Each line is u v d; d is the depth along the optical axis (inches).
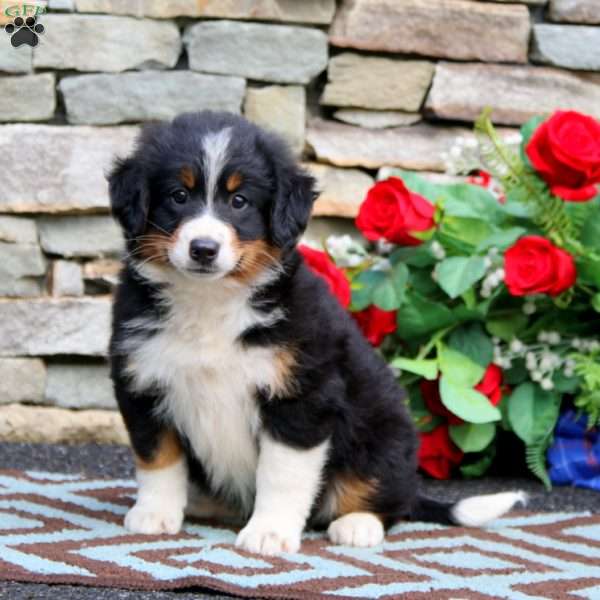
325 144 247.0
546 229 216.1
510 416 215.0
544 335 219.1
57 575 135.4
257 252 159.8
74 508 176.4
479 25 251.6
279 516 157.8
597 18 255.3
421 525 177.9
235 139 162.1
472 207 223.8
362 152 248.2
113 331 165.0
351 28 246.4
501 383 221.0
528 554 159.5
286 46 244.4
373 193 216.2
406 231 213.9
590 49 254.7
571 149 203.3
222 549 152.3
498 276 213.3
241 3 241.9
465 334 219.3
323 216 247.9
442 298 224.7
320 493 166.4
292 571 142.2
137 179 162.2
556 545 166.2
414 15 248.4
